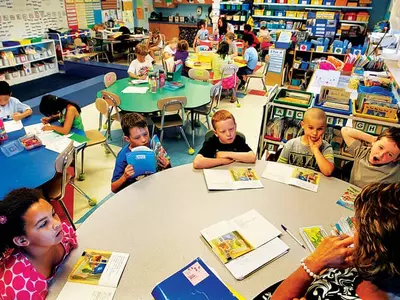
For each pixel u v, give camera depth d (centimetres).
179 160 361
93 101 552
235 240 125
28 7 679
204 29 812
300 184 166
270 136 262
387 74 336
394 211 67
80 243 124
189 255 119
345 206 149
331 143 241
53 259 113
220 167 182
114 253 119
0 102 295
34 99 557
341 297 77
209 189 160
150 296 102
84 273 110
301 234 129
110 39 795
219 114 190
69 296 102
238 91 628
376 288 72
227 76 530
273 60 632
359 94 242
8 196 107
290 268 114
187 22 1047
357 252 73
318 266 87
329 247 89
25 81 673
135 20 1046
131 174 175
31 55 673
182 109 359
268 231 131
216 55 566
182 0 1039
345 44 611
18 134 261
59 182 239
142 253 119
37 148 237
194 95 398
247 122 476
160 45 819
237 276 109
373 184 78
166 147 392
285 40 636
